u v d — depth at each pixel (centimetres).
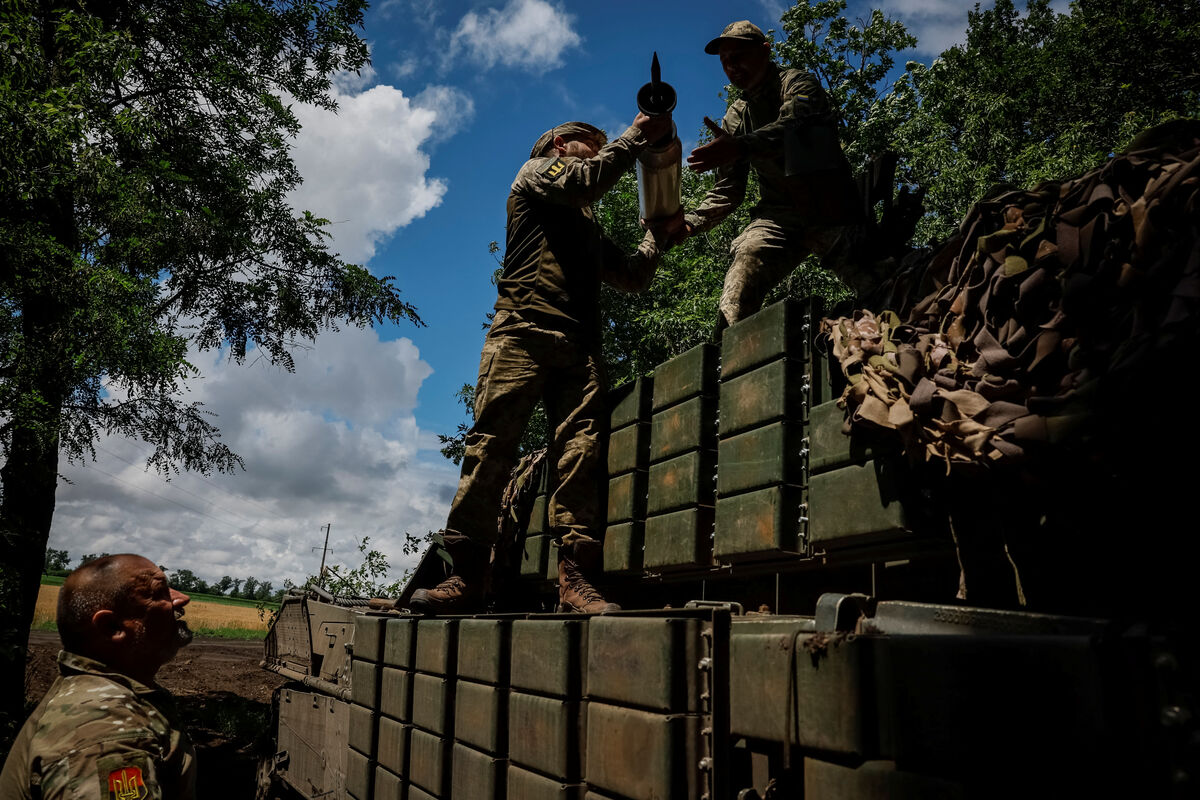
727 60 407
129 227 914
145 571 216
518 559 507
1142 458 174
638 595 442
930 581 281
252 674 1941
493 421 438
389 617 494
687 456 366
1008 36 2516
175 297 1175
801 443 315
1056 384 201
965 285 240
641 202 477
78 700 192
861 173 386
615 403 433
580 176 414
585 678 311
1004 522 219
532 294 442
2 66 770
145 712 200
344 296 1276
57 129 754
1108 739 147
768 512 312
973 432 210
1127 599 197
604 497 432
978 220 240
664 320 1505
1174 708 140
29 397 807
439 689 403
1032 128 2169
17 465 914
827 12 1875
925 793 178
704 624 260
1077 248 202
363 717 504
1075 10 2223
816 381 313
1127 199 195
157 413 1052
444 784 389
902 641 188
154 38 1122
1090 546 202
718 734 249
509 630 361
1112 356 184
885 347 258
